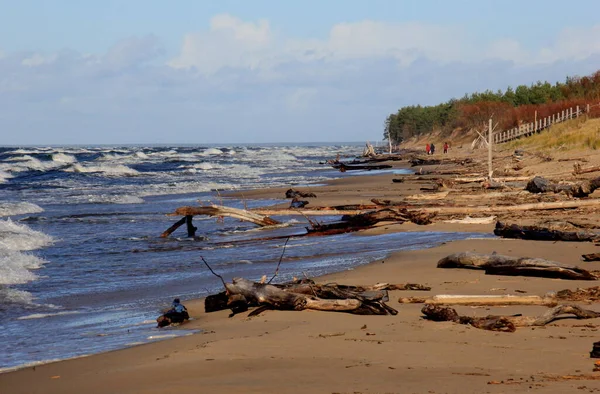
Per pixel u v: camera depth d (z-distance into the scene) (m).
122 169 120.75
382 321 17.67
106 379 13.57
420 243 33.94
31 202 66.19
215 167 136.12
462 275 24.02
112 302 23.67
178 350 15.75
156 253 35.38
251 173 115.25
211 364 13.98
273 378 12.62
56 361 15.80
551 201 44.59
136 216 53.34
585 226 33.59
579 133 96.94
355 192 67.19
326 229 40.94
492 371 12.54
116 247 37.62
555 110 155.50
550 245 29.88
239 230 44.25
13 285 26.83
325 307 19.14
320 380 12.34
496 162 93.25
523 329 16.02
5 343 17.92
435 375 12.38
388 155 164.62
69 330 19.44
